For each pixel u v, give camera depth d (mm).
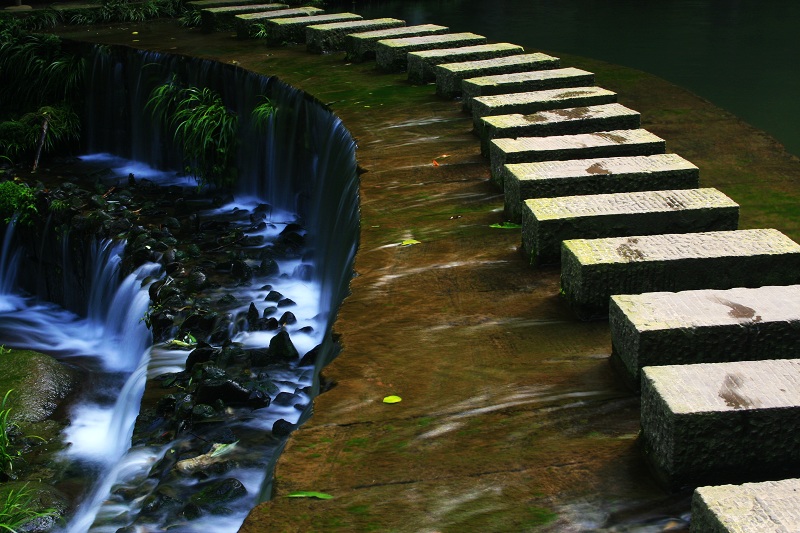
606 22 16391
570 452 3180
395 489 3002
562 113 6723
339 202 7559
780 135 9531
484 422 3385
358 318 4320
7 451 6801
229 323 7680
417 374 3762
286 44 12148
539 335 4062
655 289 4102
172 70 11797
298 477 3082
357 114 8469
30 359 8117
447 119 8094
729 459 2900
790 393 2930
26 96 13398
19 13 14930
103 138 12914
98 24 14844
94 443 7078
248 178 10969
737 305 3547
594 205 4809
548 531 2783
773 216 5496
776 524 2363
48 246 10562
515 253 5020
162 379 6848
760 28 15383
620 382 3621
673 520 2820
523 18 17016
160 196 11227
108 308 9375
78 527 5801
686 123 7555
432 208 5863
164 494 5023
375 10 18141
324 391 3713
